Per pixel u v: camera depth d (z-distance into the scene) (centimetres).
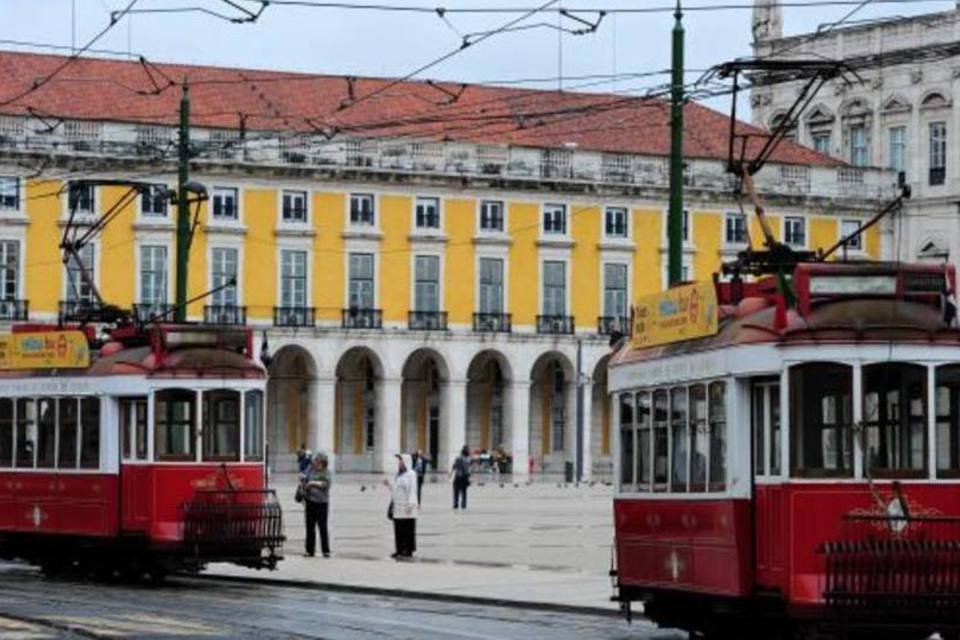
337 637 1961
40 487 2923
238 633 1991
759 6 4909
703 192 8231
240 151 7606
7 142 7231
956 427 1700
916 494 1681
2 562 3388
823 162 8475
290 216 7794
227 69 7769
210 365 2745
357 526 4347
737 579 1775
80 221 7331
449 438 8100
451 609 2359
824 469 1694
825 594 1661
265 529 2742
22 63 7412
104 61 7550
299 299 7825
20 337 3022
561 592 2559
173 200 3506
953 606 1662
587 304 8250
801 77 2077
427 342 8019
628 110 8431
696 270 8238
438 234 8025
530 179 8112
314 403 7900
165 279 7544
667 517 1941
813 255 1883
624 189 8244
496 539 3853
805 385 1705
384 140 7625
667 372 1945
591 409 8331
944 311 1733
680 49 2477
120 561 2798
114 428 2781
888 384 1695
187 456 2723
